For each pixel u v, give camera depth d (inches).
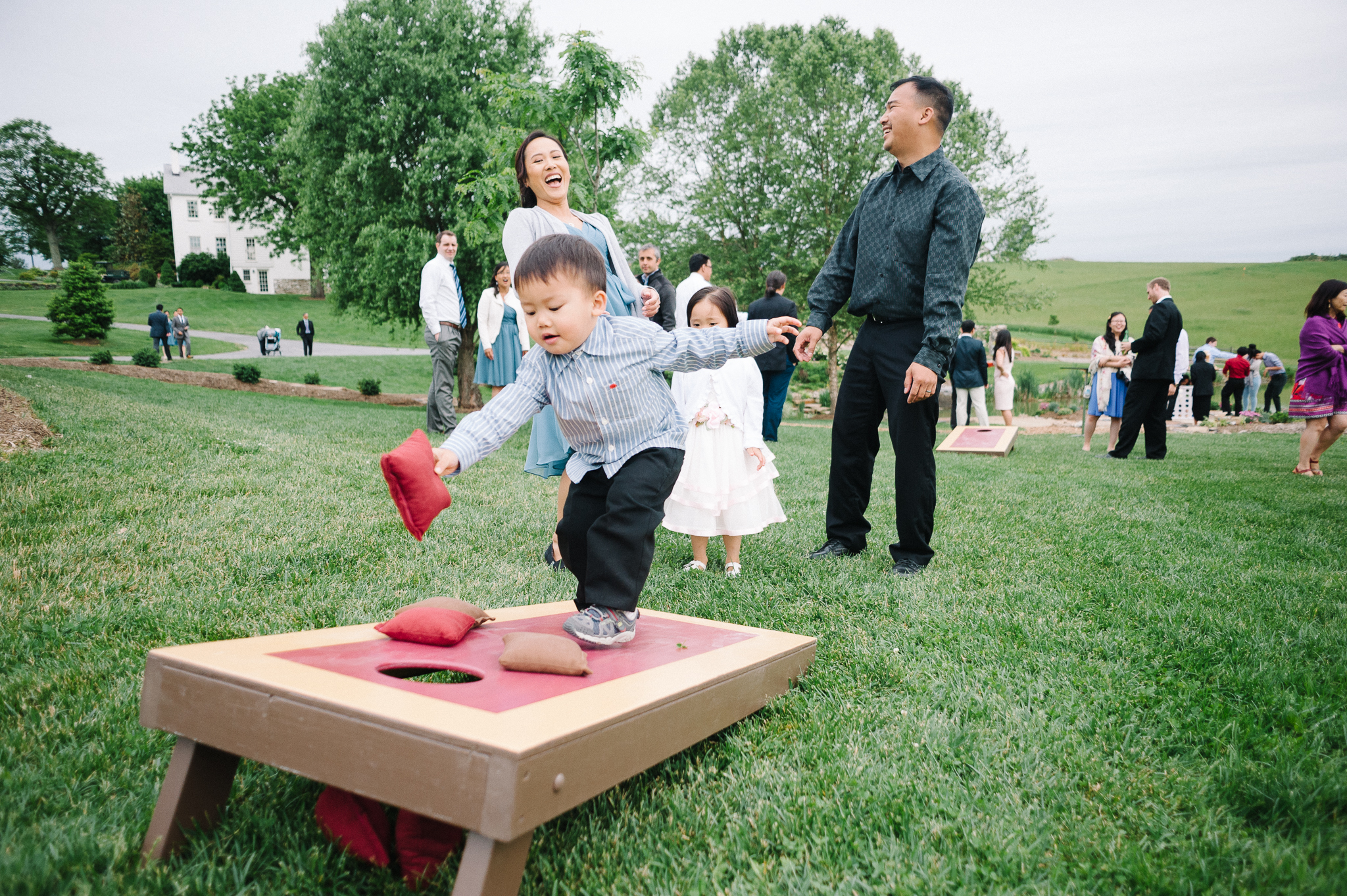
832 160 898.1
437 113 628.4
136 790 64.8
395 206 629.9
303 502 172.1
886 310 149.6
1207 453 376.2
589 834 61.9
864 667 96.6
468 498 199.6
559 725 49.6
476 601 117.9
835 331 905.5
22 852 52.4
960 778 70.2
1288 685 90.0
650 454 81.4
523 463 260.5
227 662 56.7
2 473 168.2
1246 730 77.4
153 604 109.7
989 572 142.6
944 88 143.9
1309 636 105.0
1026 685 91.3
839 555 158.1
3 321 1184.2
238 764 61.2
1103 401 398.3
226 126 1456.7
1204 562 147.4
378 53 616.1
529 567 140.6
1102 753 75.3
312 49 625.3
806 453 335.3
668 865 57.9
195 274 2337.6
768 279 362.9
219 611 108.8
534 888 54.5
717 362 82.7
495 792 43.9
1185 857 57.6
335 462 223.0
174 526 145.4
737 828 61.9
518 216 134.2
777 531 183.2
